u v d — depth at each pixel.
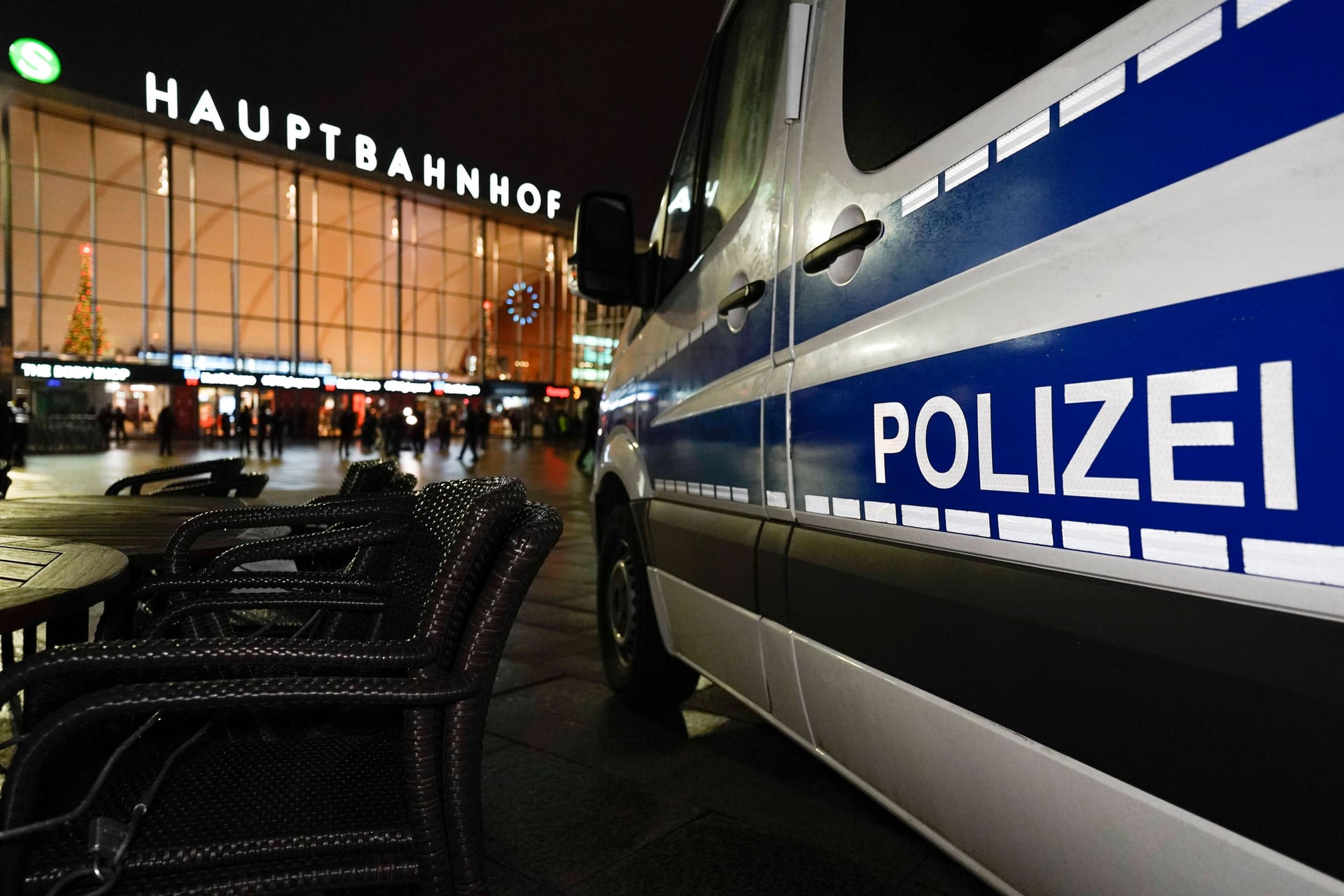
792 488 1.87
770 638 2.00
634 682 3.22
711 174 2.76
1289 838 0.83
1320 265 0.80
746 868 2.16
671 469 2.78
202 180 32.66
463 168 26.23
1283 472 0.83
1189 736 0.94
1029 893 1.30
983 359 1.25
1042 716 1.16
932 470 1.37
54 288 32.75
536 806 2.50
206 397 34.72
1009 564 1.23
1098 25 1.12
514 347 42.31
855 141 1.74
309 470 17.97
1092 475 1.06
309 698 1.22
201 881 1.21
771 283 2.06
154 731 1.76
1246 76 0.90
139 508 3.15
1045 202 1.17
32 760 1.13
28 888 1.14
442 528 1.57
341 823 1.31
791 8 2.07
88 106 21.97
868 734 1.63
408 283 38.72
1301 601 0.82
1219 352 0.89
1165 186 0.99
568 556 6.98
